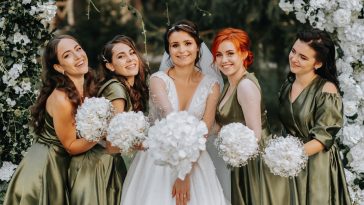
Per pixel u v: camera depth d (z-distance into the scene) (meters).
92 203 4.03
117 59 4.13
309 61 4.02
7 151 4.62
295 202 4.05
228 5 8.76
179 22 4.08
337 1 4.64
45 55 4.11
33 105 4.24
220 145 3.72
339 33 4.70
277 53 8.90
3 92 4.54
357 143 4.68
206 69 4.32
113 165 4.18
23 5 4.54
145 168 4.10
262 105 4.07
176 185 3.97
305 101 4.05
